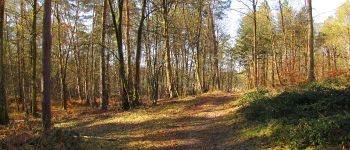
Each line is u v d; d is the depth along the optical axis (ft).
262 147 43.06
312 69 88.43
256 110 58.39
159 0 117.70
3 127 57.98
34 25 97.04
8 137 42.63
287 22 160.45
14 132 45.37
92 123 77.46
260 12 147.54
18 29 123.34
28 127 50.70
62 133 45.39
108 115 85.46
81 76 194.59
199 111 77.56
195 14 146.30
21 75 155.43
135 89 94.84
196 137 55.26
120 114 83.97
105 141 53.52
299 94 56.70
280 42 173.58
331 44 181.68
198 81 142.20
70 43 148.36
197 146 49.73
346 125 37.60
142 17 96.53
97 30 146.72
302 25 163.22
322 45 194.39
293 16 161.07
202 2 133.80
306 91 59.52
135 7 122.52
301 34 172.65
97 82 203.41
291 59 154.92
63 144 41.39
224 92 107.65
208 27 152.87
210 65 183.52
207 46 166.20
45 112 52.34
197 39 142.61
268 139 45.01
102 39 104.83
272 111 53.52
